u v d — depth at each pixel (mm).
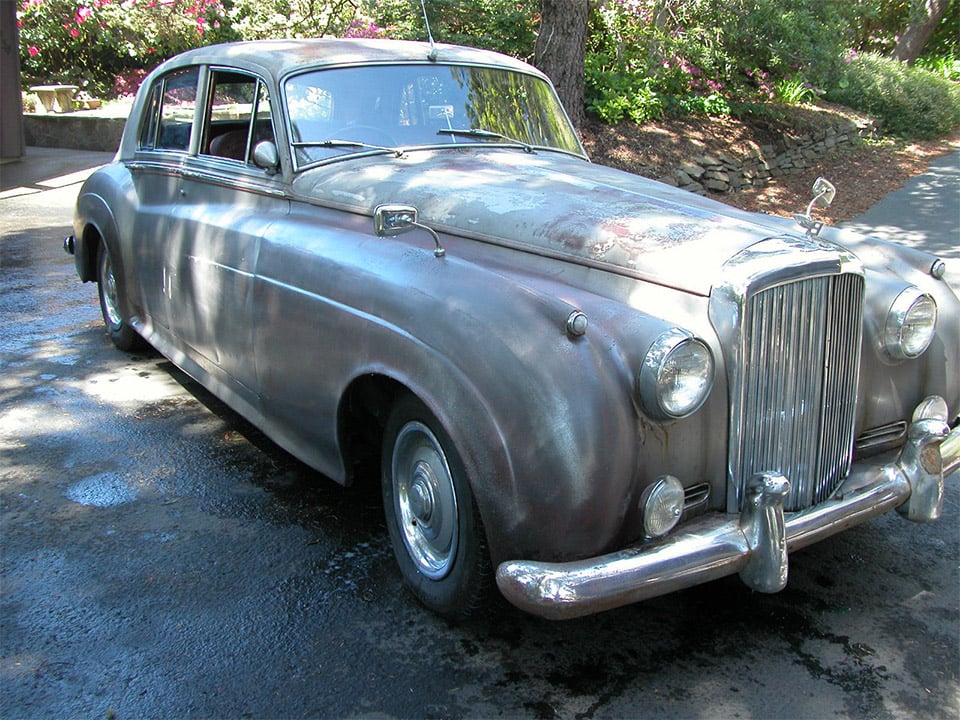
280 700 2643
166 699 2639
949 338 3447
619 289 2912
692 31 12648
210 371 4328
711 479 2756
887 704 2654
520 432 2510
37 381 5270
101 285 5805
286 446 3697
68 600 3125
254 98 4051
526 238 3174
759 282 2684
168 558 3406
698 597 3225
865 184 12391
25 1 15805
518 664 2826
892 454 3305
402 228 2959
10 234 9234
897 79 16656
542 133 4496
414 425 2959
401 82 4184
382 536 3605
